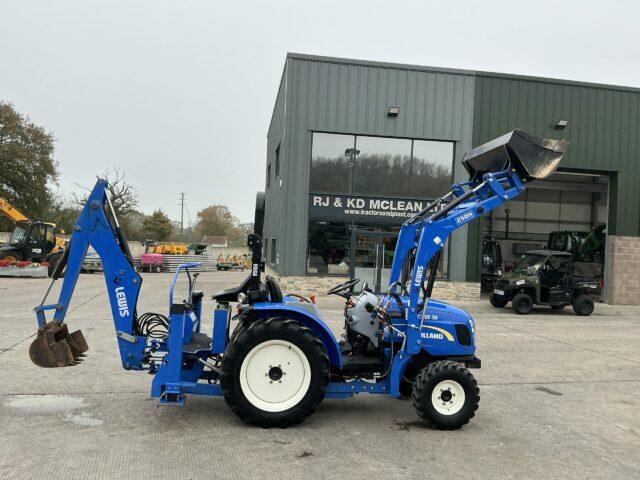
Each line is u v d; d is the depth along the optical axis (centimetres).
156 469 369
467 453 423
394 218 1612
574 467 404
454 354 501
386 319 491
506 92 1659
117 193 4681
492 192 507
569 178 2336
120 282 475
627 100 1733
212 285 2134
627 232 1759
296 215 1566
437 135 1625
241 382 450
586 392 626
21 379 589
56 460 378
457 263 1650
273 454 404
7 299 1373
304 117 1565
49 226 2517
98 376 610
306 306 493
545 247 2155
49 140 3744
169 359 448
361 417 503
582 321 1326
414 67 1608
